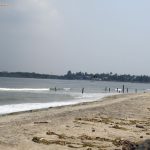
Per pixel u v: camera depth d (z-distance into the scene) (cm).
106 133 2041
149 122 2630
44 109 3750
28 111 3494
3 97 6378
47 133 1920
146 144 1170
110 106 4028
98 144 1703
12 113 3262
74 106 4178
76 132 2017
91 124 2364
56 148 1588
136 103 4597
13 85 14750
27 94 7931
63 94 8662
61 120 2544
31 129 2048
